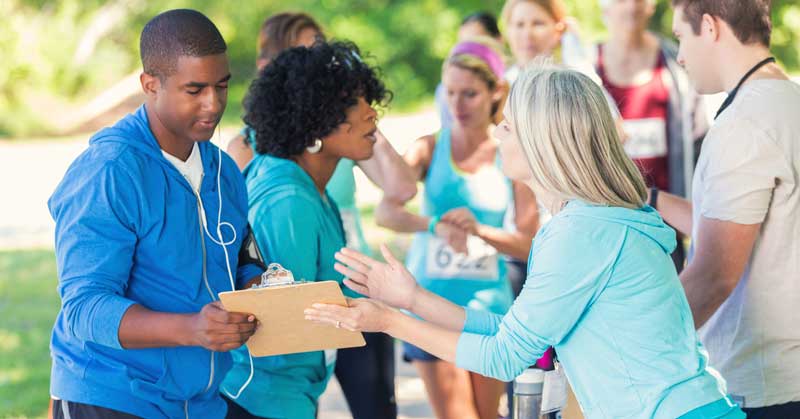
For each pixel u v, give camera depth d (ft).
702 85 15.88
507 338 12.56
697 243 15.26
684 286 15.12
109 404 13.12
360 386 20.07
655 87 26.68
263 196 16.33
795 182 14.75
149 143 13.20
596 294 12.21
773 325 15.07
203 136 13.16
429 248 21.75
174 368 13.39
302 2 101.65
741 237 14.83
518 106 12.62
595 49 27.43
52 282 46.06
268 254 15.99
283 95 16.80
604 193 12.40
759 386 15.20
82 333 12.55
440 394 21.03
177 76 12.71
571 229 12.27
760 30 15.15
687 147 26.61
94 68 104.27
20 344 35.91
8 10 105.40
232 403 16.17
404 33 97.96
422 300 13.85
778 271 14.98
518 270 25.08
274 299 12.60
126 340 12.44
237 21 103.19
